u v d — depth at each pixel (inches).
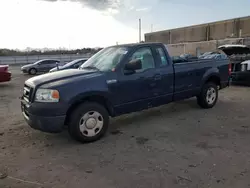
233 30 1416.1
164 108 254.1
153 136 172.7
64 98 149.1
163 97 204.2
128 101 181.3
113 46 206.1
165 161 133.3
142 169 125.0
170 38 1913.1
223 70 255.6
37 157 142.7
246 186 107.9
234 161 131.3
